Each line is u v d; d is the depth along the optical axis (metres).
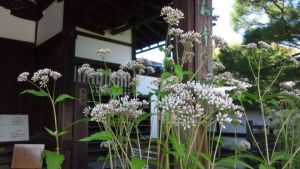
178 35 1.67
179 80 1.38
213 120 1.28
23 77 1.82
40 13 6.69
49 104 5.67
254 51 2.09
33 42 6.94
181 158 1.18
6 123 6.13
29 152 1.98
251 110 4.51
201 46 1.89
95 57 6.88
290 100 1.72
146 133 5.68
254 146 2.89
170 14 1.54
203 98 1.14
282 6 5.54
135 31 7.79
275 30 5.02
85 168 3.29
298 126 1.89
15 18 6.66
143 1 5.54
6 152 4.18
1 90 6.30
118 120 1.37
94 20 6.52
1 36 6.43
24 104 6.55
